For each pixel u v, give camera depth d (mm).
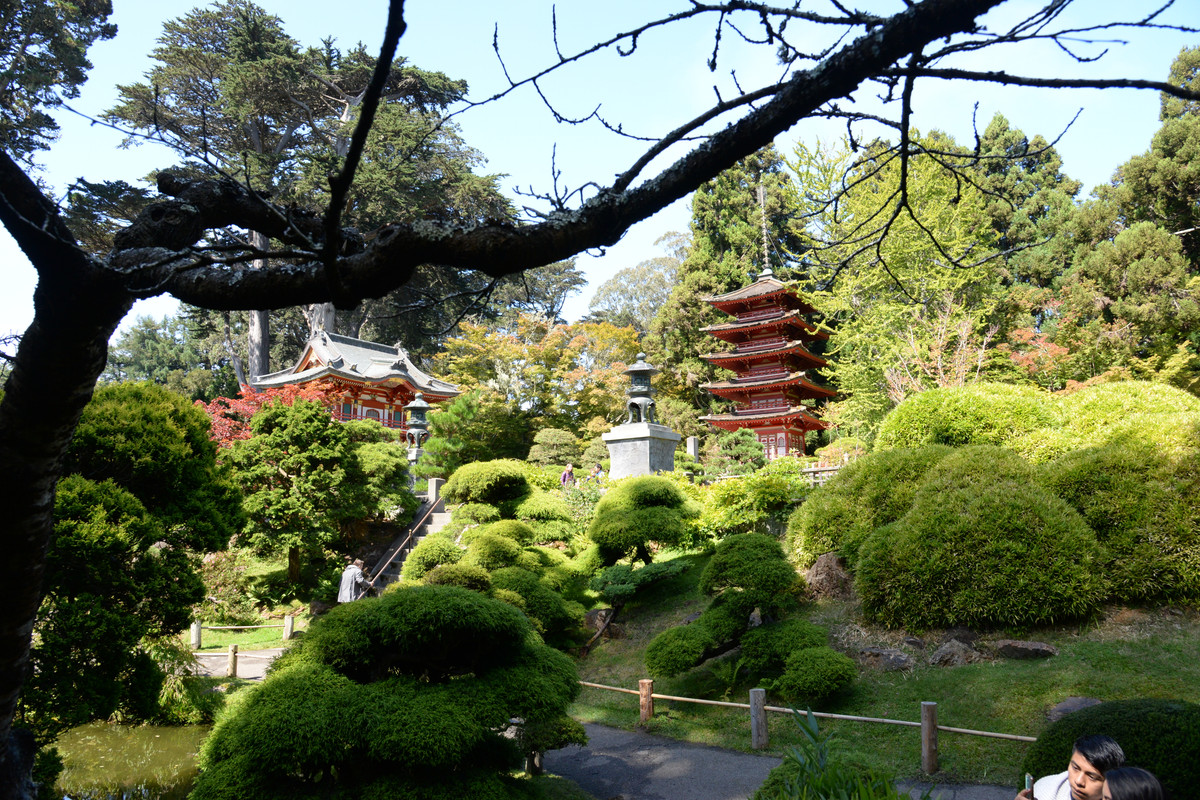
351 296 1649
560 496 15680
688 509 12789
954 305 19141
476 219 1658
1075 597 7754
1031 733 6566
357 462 16406
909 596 8516
